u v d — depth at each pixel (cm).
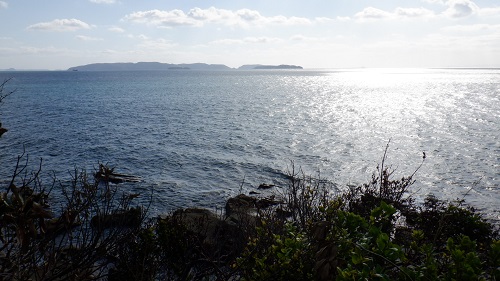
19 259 401
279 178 2745
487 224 948
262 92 12506
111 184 2414
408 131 4909
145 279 652
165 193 2345
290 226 488
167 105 8106
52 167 2881
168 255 826
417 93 12406
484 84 17950
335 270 378
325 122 5728
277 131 4844
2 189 1758
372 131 4909
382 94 11994
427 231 833
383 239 382
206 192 2408
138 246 744
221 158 3312
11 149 3578
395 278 408
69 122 5475
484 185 2570
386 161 3253
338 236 411
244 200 1959
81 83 17862
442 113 6912
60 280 462
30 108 7306
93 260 496
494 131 4791
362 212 930
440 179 2711
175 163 3136
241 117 6200
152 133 4606
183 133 4619
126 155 3409
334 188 2431
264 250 514
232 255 699
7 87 14175
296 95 11362
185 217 1323
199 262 760
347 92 12975
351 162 3212
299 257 420
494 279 380
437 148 3788
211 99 9675
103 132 4641
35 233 376
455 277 370
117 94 11169
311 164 3141
